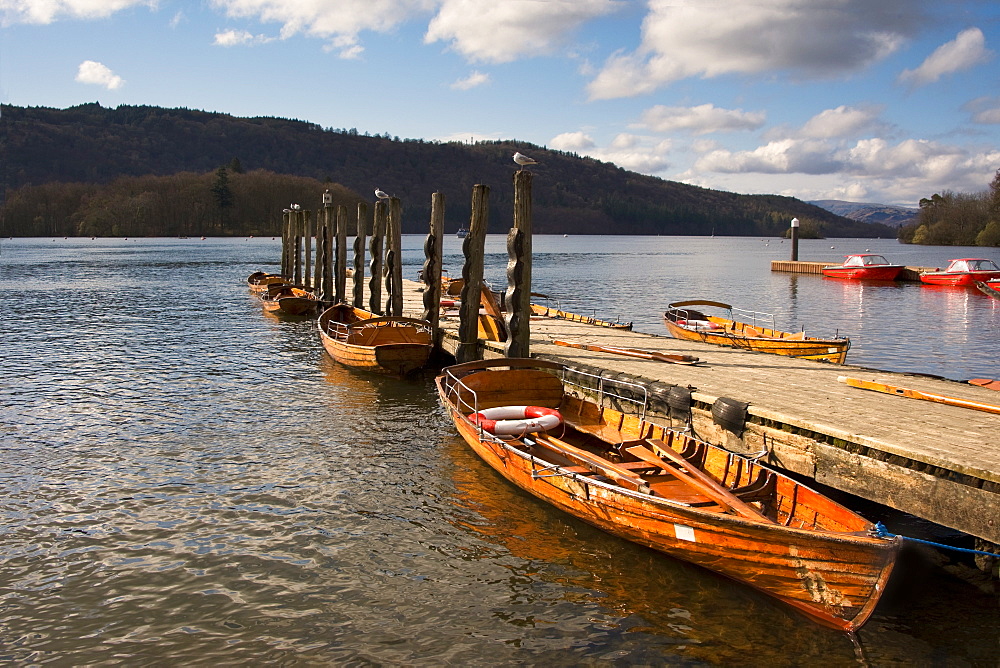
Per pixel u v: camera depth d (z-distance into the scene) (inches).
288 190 6815.9
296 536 396.8
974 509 308.7
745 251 5290.4
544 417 493.4
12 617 317.1
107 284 2005.4
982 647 291.9
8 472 487.5
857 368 590.6
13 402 674.8
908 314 1428.4
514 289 661.9
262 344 1030.4
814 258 4052.7
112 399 690.8
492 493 459.5
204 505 436.1
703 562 337.7
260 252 3895.2
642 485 377.4
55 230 6279.5
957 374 859.4
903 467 338.3
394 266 992.9
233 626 310.8
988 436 360.2
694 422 479.8
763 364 604.7
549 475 407.5
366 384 765.9
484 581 350.3
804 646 295.6
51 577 350.6
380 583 347.9
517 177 648.4
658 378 533.6
